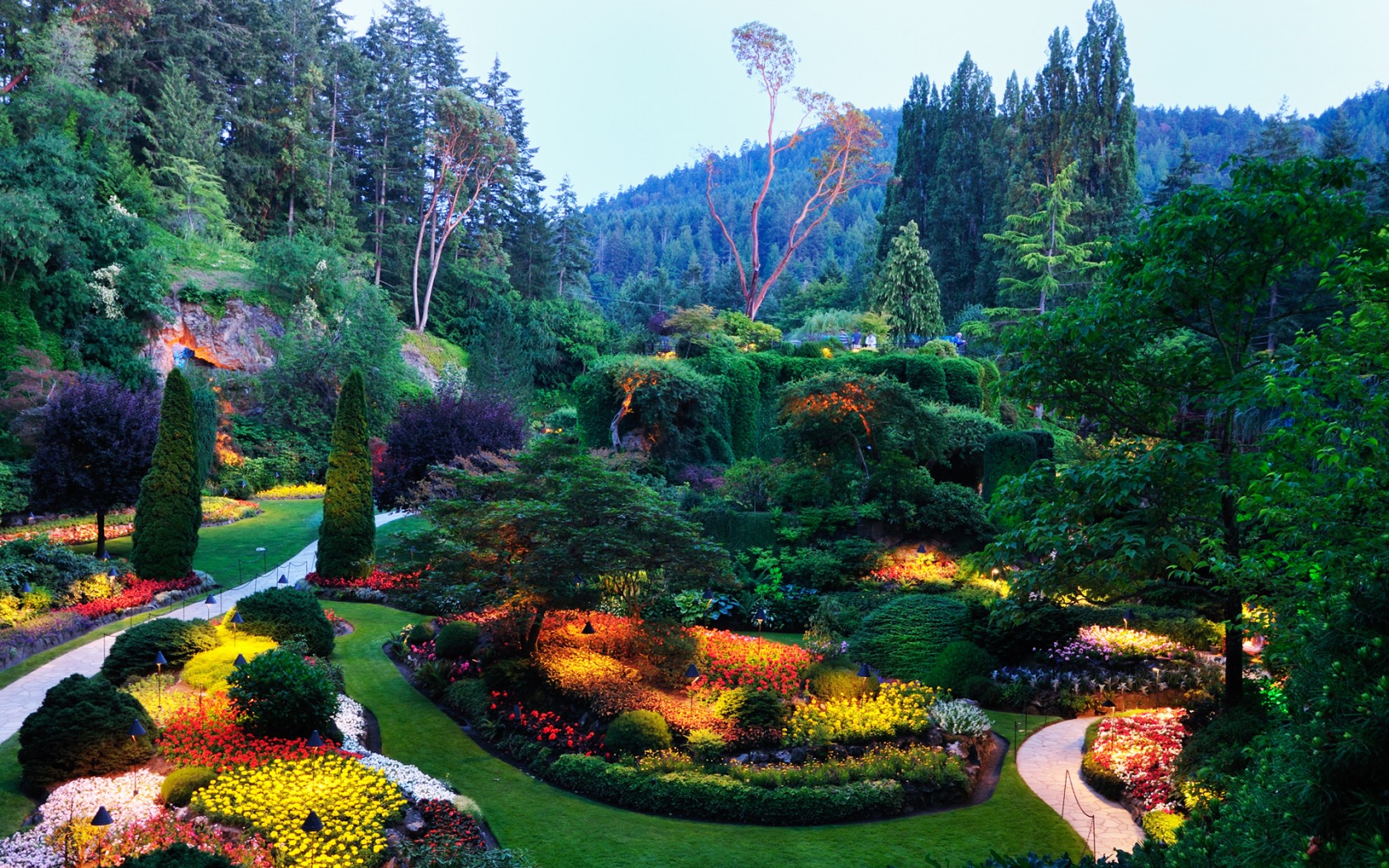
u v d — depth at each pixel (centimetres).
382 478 2758
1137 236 1194
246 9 5438
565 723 1378
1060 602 1400
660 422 3247
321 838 932
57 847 867
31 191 3459
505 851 957
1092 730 1410
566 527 1485
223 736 1149
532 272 6612
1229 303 1123
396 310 5281
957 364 3622
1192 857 601
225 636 1535
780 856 1012
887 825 1105
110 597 1967
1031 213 5481
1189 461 1056
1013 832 1076
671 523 1543
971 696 1611
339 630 1916
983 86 6706
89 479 2239
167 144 4734
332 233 5384
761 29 4884
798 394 2598
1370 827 445
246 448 3866
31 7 4388
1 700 1374
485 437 2839
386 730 1388
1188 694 1574
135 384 3716
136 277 3869
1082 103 5628
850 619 2042
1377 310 942
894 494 2525
